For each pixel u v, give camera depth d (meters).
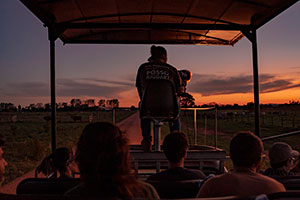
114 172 1.20
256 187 1.83
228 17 5.70
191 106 5.07
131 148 5.42
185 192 2.06
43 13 4.84
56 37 5.21
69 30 6.15
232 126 43.69
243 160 1.95
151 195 1.36
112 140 1.25
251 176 1.90
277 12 4.95
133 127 37.81
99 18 5.89
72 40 6.75
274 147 2.95
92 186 1.20
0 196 1.22
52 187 1.93
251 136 2.00
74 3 4.89
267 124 48.88
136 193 1.28
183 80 4.53
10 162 11.88
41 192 1.93
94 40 6.76
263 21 5.39
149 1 5.12
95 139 1.24
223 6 5.21
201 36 6.93
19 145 17.55
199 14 5.76
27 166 11.14
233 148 1.98
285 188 1.92
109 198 1.14
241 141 1.96
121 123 49.00
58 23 5.31
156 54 3.99
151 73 3.82
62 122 62.38
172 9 5.57
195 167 3.74
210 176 2.14
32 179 1.97
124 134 1.34
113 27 5.47
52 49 5.02
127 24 5.48
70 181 1.96
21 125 50.50
